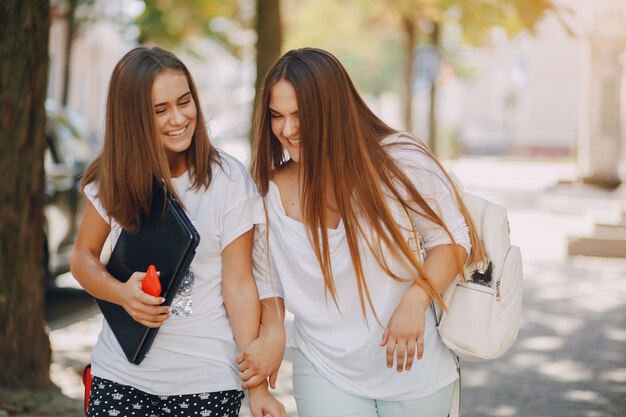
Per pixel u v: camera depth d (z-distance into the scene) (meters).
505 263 3.12
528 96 46.66
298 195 3.12
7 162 5.76
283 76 2.98
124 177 2.91
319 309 3.13
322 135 2.96
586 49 23.48
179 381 2.98
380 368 3.12
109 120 2.93
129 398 2.99
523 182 26.81
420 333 2.98
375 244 3.02
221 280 3.04
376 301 3.10
